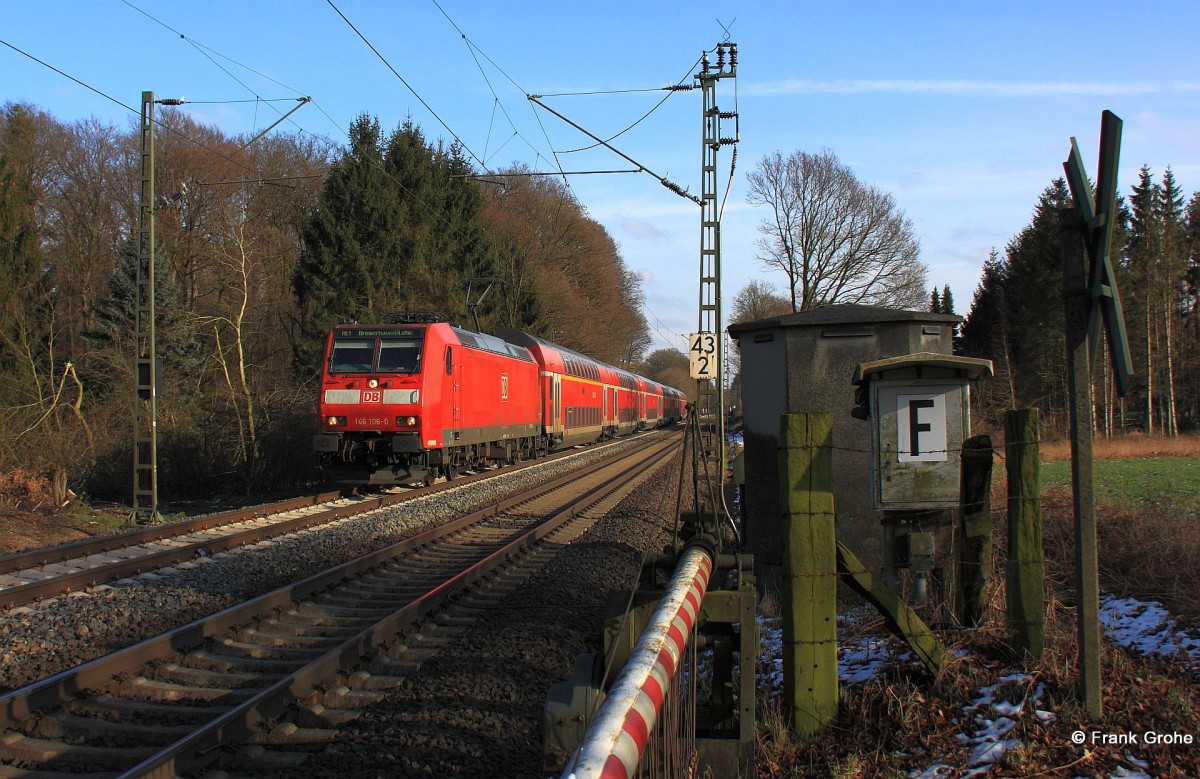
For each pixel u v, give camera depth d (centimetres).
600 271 6122
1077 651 536
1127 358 433
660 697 262
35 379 2255
